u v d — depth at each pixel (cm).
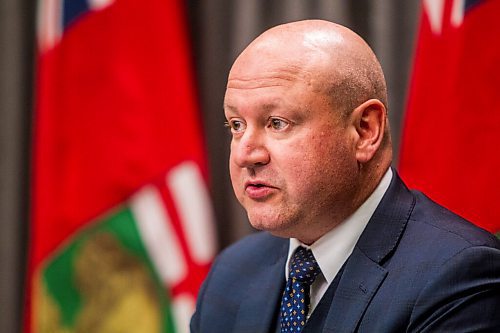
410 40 525
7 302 584
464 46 462
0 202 580
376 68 320
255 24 543
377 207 325
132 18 518
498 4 461
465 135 464
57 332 529
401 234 320
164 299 523
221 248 557
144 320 525
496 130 461
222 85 552
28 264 584
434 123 469
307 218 314
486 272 298
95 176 520
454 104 464
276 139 307
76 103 520
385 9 525
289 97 302
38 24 547
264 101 304
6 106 575
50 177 523
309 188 307
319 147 306
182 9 546
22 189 581
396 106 526
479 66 462
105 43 519
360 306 306
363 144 318
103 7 519
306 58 306
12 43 574
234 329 348
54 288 529
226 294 361
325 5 533
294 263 332
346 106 311
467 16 462
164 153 518
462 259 298
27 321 574
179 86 517
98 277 527
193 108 520
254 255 368
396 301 301
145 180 518
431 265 302
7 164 578
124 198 521
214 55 552
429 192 469
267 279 352
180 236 519
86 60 520
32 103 578
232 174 318
